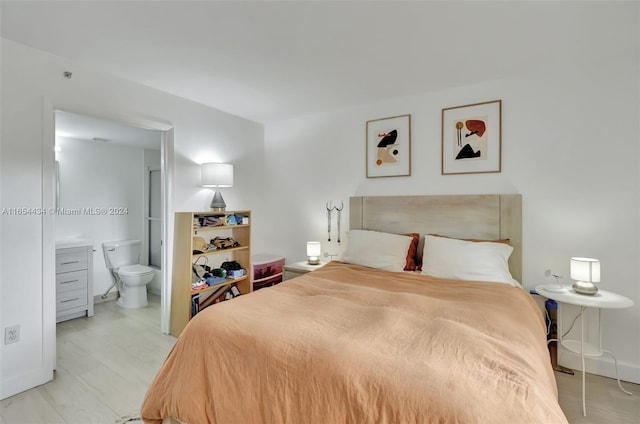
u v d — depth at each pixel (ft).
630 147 7.11
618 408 6.18
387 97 10.02
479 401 2.89
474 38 6.47
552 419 2.76
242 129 12.22
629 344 7.16
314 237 11.96
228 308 5.30
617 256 7.25
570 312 7.74
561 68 7.79
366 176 10.74
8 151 6.48
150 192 14.83
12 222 6.54
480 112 8.82
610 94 7.32
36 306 6.86
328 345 3.96
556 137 7.89
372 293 6.31
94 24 5.97
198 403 4.36
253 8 5.49
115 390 6.72
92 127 10.83
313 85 9.02
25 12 5.57
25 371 6.69
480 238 8.73
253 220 12.75
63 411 6.01
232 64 7.69
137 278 12.05
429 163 9.61
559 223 7.86
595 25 5.97
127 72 8.11
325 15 5.69
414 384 3.18
